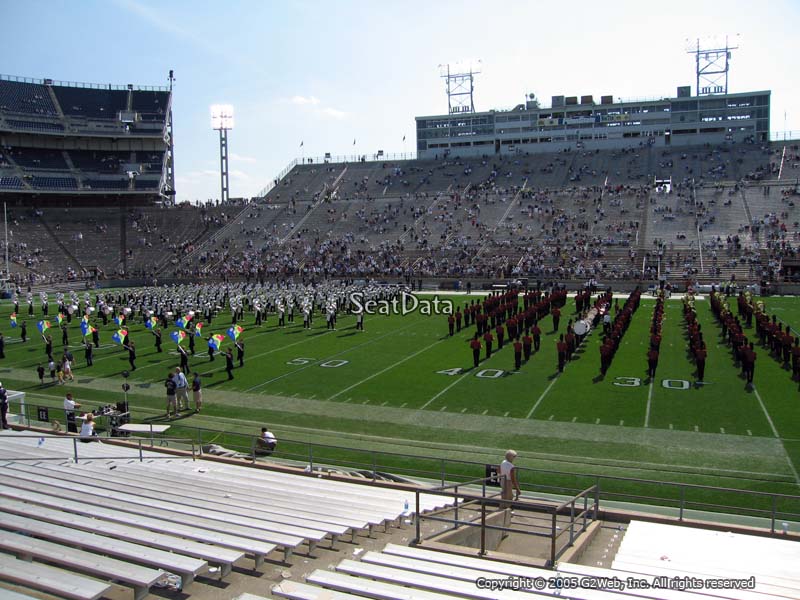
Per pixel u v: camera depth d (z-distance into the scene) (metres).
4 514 8.03
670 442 15.30
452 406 18.80
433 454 14.91
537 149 78.25
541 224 60.47
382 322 36.78
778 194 57.50
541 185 68.12
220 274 62.47
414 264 58.44
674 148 70.50
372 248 62.50
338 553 7.71
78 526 7.71
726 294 45.19
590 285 48.59
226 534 7.61
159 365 25.69
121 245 68.19
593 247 55.50
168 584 6.79
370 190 74.00
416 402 19.31
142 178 75.00
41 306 47.88
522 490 12.68
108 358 27.33
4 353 28.78
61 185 71.00
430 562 7.04
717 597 6.16
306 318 35.50
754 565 7.38
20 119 70.12
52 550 6.75
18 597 5.53
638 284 46.53
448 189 70.81
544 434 16.11
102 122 74.25
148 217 72.56
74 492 9.31
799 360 21.00
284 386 21.67
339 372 23.59
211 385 22.06
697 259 51.47
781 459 14.05
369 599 6.01
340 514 8.79
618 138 75.25
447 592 6.26
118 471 11.17
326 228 67.62
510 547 8.88
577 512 10.52
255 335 32.62
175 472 11.48
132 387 22.09
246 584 6.85
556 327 31.95
